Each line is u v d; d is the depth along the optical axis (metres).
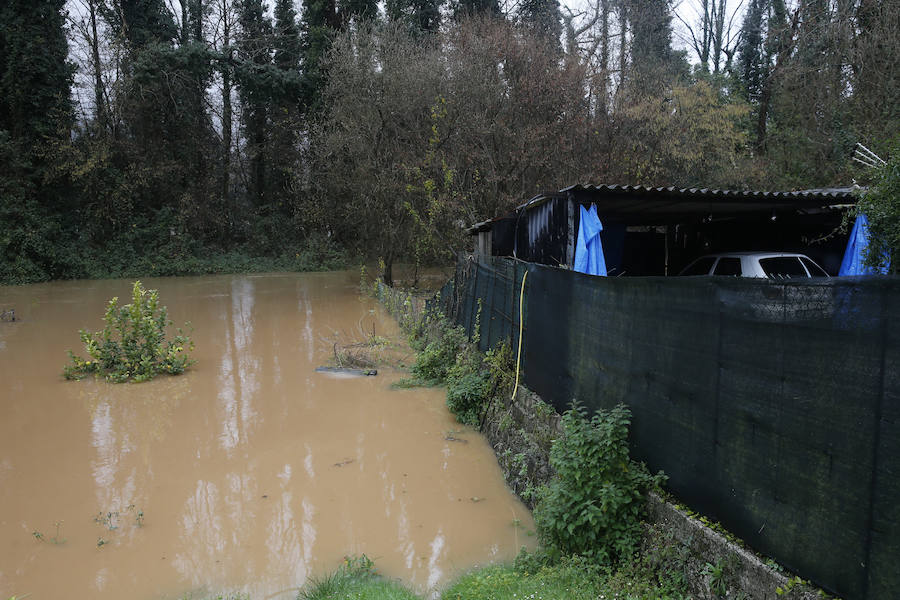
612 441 4.39
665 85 21.69
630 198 8.88
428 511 5.96
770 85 25.16
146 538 5.51
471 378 8.72
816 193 9.22
